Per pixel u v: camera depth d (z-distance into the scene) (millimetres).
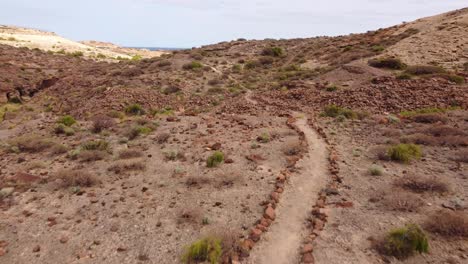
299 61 48844
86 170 11062
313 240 6508
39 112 30531
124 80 36656
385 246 5957
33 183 9828
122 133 16188
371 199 8062
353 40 55312
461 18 44188
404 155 10742
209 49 67375
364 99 22531
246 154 12422
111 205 8328
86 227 7270
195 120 19703
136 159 12055
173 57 51906
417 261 5590
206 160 11570
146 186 9602
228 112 23672
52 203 8508
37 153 13625
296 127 16719
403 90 22703
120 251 6316
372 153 11938
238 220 7465
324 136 14805
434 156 11078
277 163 11367
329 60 44344
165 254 6215
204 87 35562
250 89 34562
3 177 10469
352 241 6371
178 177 10234
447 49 34625
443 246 5926
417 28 48312
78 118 24781
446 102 19641
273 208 7984
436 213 7125
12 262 6012
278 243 6531
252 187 9312
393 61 32719
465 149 11141
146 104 27469
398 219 7047
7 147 14320
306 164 11203
